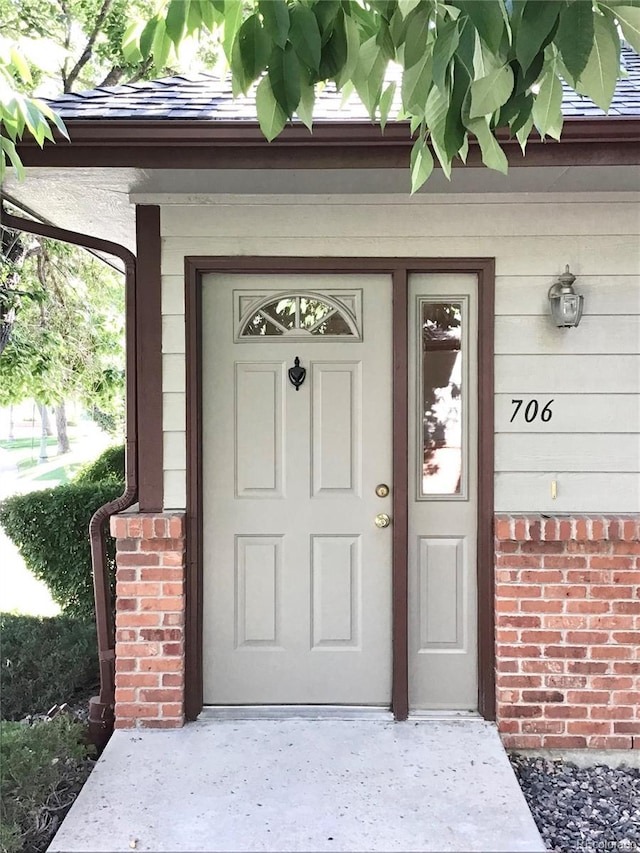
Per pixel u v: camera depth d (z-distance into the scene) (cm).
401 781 303
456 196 359
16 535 635
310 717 363
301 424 371
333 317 371
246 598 373
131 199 358
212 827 272
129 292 373
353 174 326
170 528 351
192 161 310
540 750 354
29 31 888
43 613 658
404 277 361
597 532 343
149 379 362
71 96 337
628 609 351
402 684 361
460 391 369
